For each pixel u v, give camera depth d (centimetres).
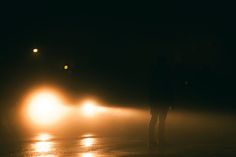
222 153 1383
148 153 1390
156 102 1591
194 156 1323
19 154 1425
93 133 2108
